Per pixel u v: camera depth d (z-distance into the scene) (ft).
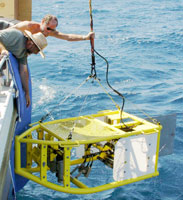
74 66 49.52
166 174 23.45
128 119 25.11
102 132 18.88
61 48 61.62
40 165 17.87
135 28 84.79
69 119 20.57
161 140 20.92
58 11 110.52
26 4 28.60
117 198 20.95
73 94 37.60
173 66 53.52
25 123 20.10
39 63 50.11
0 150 13.07
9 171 16.60
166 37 74.95
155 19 100.01
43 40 16.58
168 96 39.11
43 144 17.48
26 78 18.26
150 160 19.34
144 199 20.85
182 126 30.37
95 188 18.13
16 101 17.51
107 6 122.62
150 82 44.52
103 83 42.57
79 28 83.61
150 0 141.18
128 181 18.79
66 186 17.84
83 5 123.95
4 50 16.72
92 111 33.58
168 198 21.01
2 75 17.52
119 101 36.70
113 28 84.23
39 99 35.50
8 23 19.60
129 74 47.34
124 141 18.24
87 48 62.54
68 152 17.39
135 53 60.85
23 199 20.58
